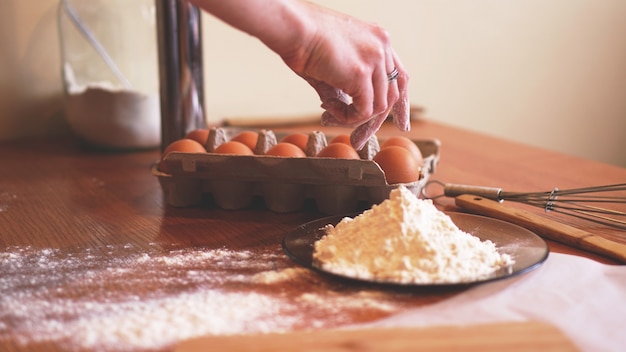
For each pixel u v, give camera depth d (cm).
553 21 138
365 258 58
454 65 131
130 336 50
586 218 69
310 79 65
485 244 61
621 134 155
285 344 46
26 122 106
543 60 140
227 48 114
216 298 55
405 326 49
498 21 132
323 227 65
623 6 145
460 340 47
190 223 71
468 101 135
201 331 51
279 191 72
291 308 53
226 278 58
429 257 57
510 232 64
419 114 121
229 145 73
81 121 97
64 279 58
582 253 63
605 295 54
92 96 95
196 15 87
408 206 59
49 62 106
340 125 66
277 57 118
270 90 119
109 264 61
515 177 84
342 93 65
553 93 143
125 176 87
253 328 51
